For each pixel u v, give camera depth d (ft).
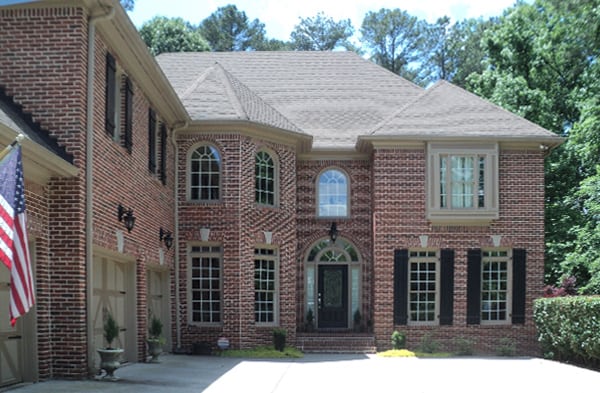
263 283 65.77
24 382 35.01
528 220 67.92
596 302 51.44
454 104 71.20
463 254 67.31
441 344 66.59
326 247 73.72
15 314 23.53
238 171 63.87
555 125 91.86
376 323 66.74
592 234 78.54
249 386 38.86
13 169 24.07
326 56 85.71
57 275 36.68
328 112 77.92
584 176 89.86
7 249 23.09
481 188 67.51
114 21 39.88
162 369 46.24
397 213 67.31
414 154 67.62
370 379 44.19
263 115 67.72
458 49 167.22
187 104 65.31
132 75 47.50
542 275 67.62
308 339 66.49
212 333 62.85
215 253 64.13
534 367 54.19
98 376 38.70
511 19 97.81
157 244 56.34
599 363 55.31
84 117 37.91
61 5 37.86
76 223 36.78
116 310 46.78
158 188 56.90
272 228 66.13
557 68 94.32
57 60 37.68
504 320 67.67
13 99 37.52
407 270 66.95
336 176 74.38
